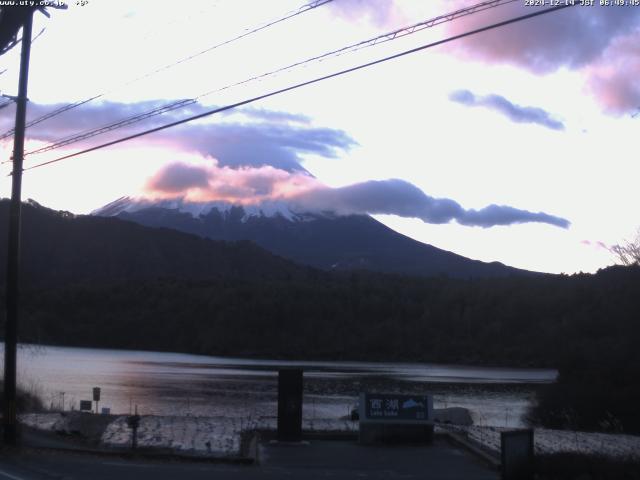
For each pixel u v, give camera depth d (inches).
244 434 885.2
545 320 4566.9
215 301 5644.7
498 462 698.8
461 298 5251.0
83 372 2886.3
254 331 5305.1
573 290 4534.9
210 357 4840.1
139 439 871.1
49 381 2388.0
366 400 830.5
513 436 583.5
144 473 631.2
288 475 637.9
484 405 2117.4
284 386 818.8
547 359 4264.3
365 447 803.4
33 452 745.6
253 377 3021.7
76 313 5639.8
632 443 939.3
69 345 5290.4
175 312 5684.1
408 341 5059.1
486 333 4817.9
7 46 819.4
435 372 3742.6
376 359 4953.3
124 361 3907.5
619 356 1860.2
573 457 654.5
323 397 2208.4
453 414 1517.0
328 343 5187.0
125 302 5792.3
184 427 974.4
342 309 5536.4
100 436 904.3
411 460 729.0
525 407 2022.6
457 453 777.6
